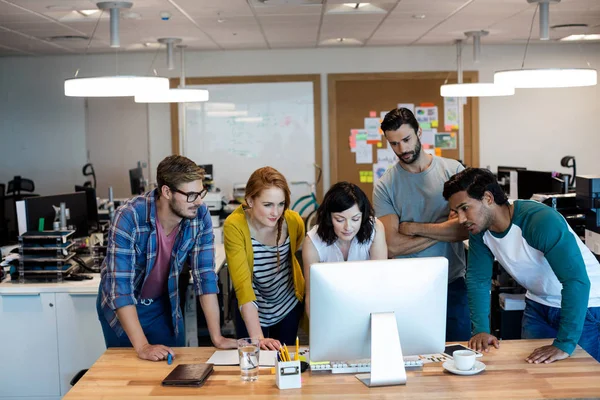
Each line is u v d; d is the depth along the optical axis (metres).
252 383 2.45
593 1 6.00
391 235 3.43
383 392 2.34
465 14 6.70
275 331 3.36
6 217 7.85
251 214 3.08
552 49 9.42
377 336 2.39
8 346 4.18
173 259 2.96
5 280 4.31
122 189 9.78
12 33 7.43
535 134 9.56
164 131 9.64
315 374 2.54
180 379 2.43
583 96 9.51
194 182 2.67
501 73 4.84
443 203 3.35
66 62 9.58
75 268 4.58
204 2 5.80
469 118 9.52
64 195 5.06
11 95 9.70
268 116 9.52
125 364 2.65
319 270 2.36
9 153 9.77
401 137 3.22
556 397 2.27
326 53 9.41
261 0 5.82
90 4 5.82
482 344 2.73
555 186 5.69
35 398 4.21
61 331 4.16
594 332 2.91
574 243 2.58
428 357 2.68
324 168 9.59
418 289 2.40
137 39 8.00
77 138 9.74
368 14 6.62
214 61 9.45
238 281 2.99
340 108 9.49
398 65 9.41
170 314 3.15
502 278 4.23
